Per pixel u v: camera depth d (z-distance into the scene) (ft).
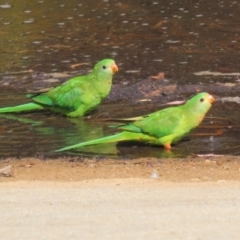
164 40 67.87
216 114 52.24
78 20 72.95
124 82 58.54
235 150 46.50
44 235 33.12
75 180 40.55
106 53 65.16
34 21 72.84
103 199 37.17
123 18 73.31
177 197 37.32
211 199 37.04
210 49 65.46
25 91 57.47
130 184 39.40
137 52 65.16
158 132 47.19
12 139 48.55
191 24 71.46
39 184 39.58
